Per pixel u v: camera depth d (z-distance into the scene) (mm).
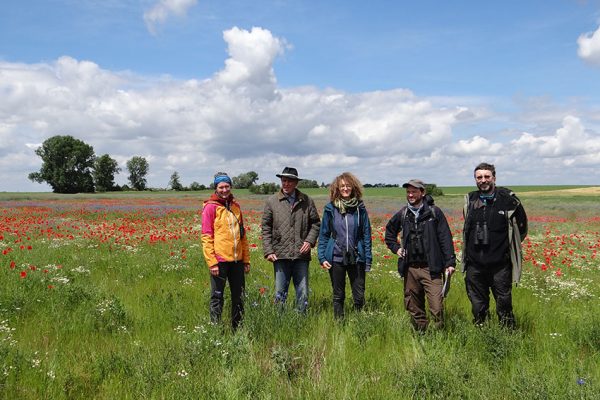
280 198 6605
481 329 5195
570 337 5383
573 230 24109
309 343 5168
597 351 4969
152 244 14336
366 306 6746
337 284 6273
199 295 7508
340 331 5539
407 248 5797
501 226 5551
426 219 5758
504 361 4660
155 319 6215
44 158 112562
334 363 4570
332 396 3834
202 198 61000
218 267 6012
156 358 4559
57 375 4180
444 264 5727
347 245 6195
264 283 8945
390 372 4352
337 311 6258
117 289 8133
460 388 3965
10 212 29984
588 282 9867
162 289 7859
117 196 70812
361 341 5320
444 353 4684
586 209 40844
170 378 4152
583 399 3701
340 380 4152
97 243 14070
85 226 19938
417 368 4223
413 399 3939
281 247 6531
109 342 5266
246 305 5973
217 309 6051
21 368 4219
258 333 5523
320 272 9867
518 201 5543
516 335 5113
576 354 4922
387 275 9852
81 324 5734
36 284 7551
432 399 3896
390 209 38094
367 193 81500
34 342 5164
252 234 17875
